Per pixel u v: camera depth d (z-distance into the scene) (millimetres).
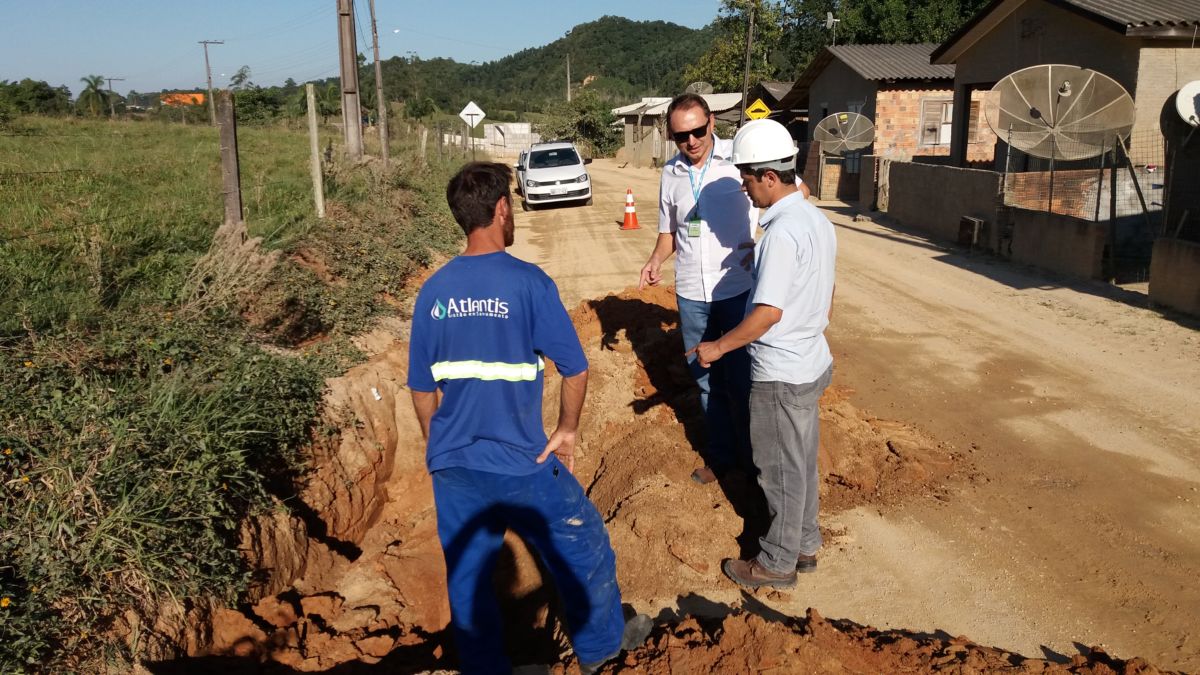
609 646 3203
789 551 3775
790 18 41594
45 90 40031
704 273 4457
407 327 7660
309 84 9867
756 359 3543
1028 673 3045
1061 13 14594
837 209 19016
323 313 7055
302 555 4520
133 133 22406
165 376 4730
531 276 2861
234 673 3533
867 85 22953
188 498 3822
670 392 5918
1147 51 12734
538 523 2996
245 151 18641
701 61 43094
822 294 3461
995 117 12297
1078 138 11609
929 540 4277
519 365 2869
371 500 5559
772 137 3350
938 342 7836
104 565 3395
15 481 3543
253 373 5125
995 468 5105
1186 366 6898
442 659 3932
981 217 12742
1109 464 5137
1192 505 4594
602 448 5469
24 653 3004
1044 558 4086
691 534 4191
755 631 3182
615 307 7566
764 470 3670
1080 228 10445
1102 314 8625
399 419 6297
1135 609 3664
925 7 32969
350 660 3828
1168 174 9156
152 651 3361
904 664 3133
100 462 3762
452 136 33906
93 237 6516
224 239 6938
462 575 3031
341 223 10117
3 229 7176
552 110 52094
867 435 5277
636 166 40312
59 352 4691
